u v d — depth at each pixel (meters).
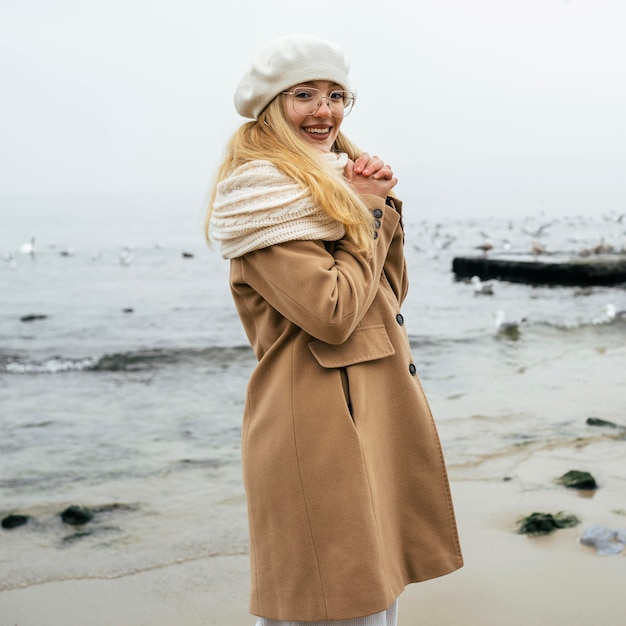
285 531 2.04
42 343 9.62
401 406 2.15
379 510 2.04
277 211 1.99
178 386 6.94
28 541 3.63
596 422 5.22
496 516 3.70
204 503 4.08
